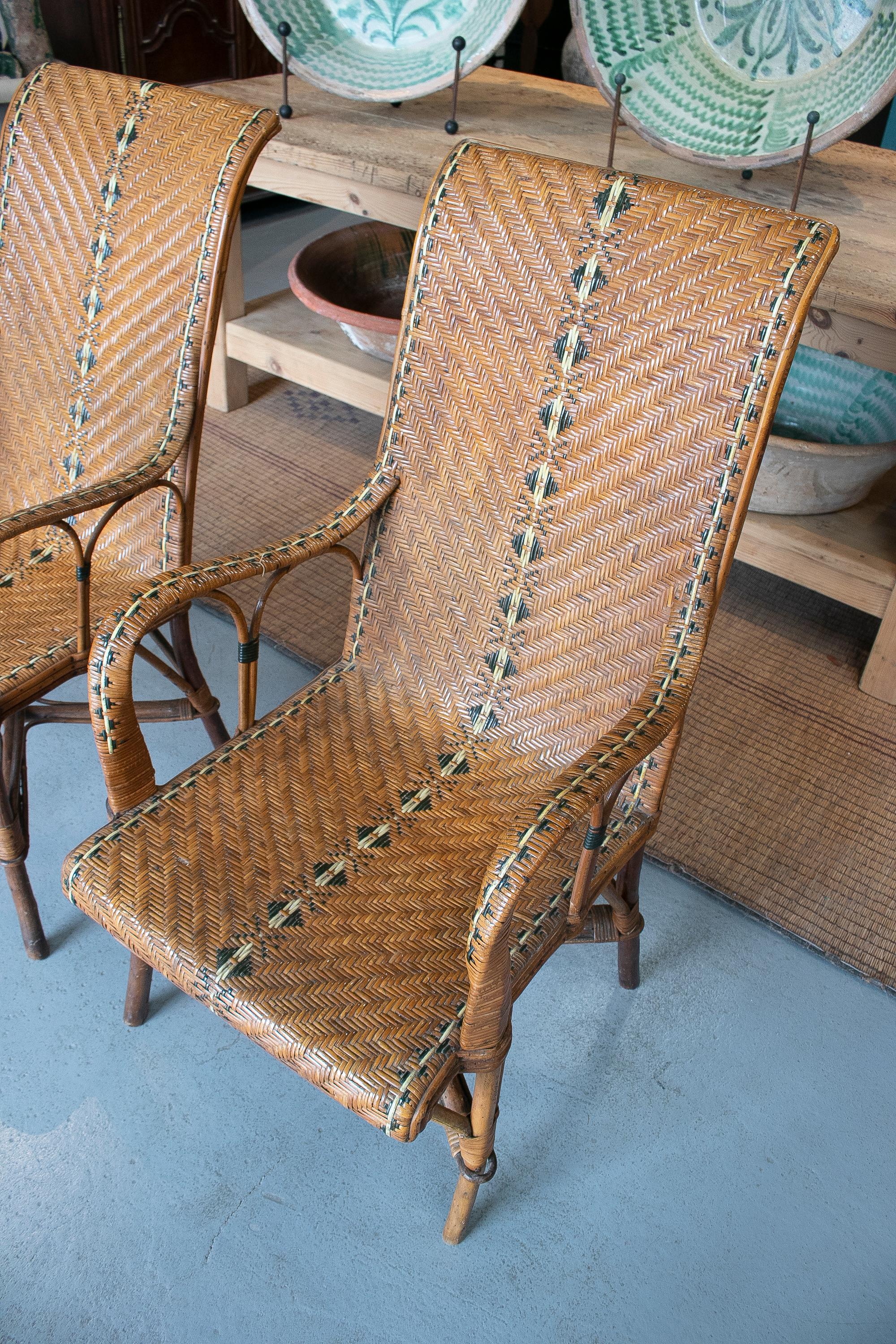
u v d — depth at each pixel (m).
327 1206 1.16
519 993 0.94
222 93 2.22
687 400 1.06
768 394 1.02
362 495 1.24
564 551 1.16
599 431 1.12
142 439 1.38
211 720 1.46
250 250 3.52
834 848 1.61
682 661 1.06
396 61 2.08
